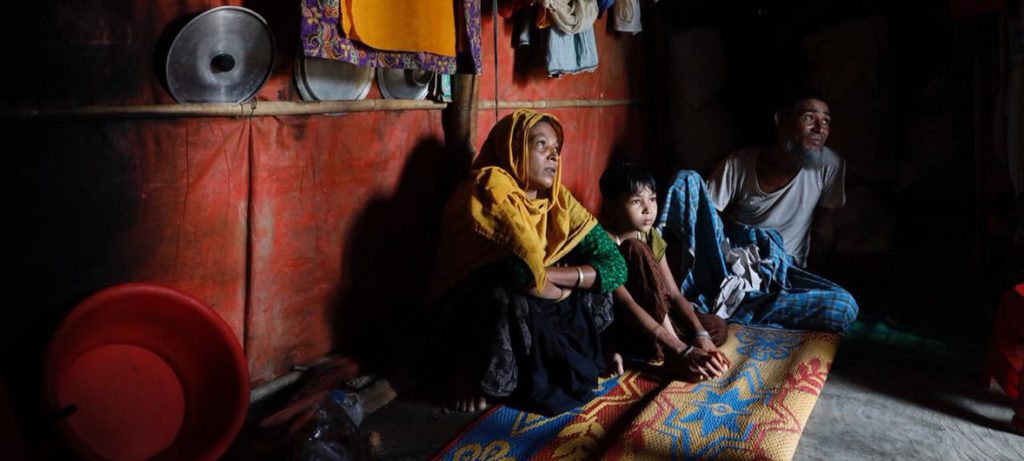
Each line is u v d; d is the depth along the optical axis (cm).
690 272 383
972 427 266
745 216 413
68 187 199
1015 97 372
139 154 214
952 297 408
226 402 225
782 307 356
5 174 186
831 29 528
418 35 259
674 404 271
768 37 540
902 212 551
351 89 278
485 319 273
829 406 285
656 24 531
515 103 381
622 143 519
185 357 227
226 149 238
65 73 193
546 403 268
